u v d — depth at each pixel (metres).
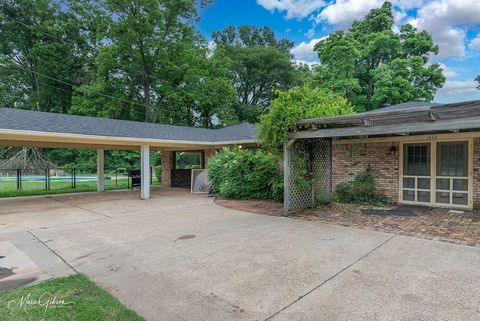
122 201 11.12
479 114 4.71
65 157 29.92
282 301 3.15
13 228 6.76
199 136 14.62
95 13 25.23
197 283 3.63
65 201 11.27
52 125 10.10
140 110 27.88
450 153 8.32
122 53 25.61
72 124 10.89
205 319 2.84
